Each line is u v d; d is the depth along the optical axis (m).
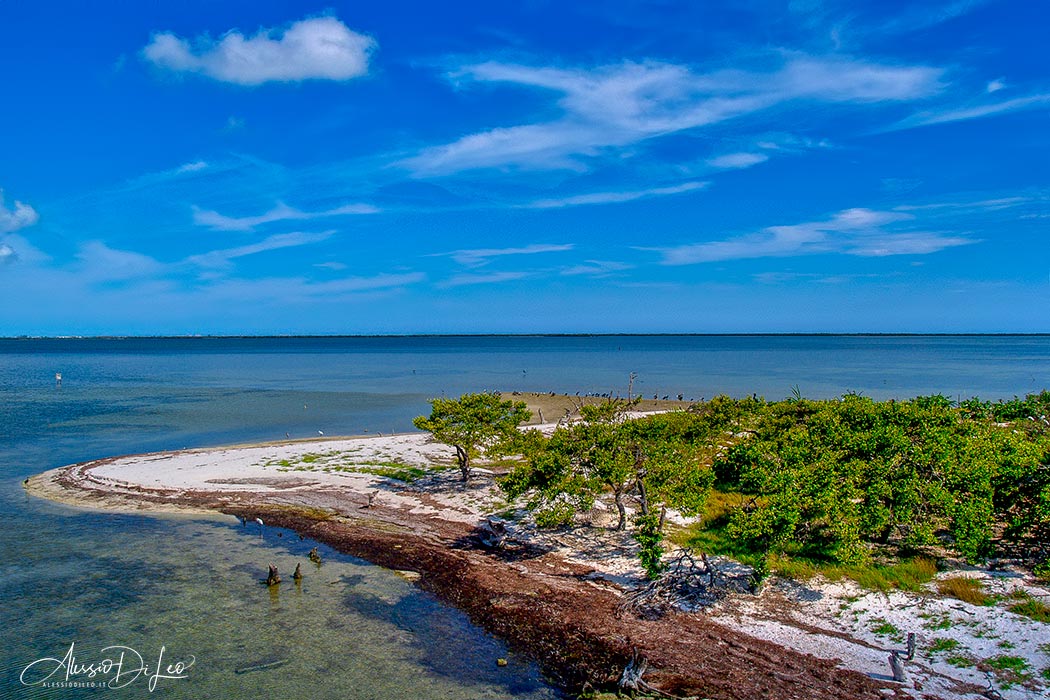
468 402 39.31
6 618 22.53
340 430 62.56
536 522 31.47
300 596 24.45
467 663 19.81
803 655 19.52
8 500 37.38
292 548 29.62
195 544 30.19
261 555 28.78
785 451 27.67
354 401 85.19
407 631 21.78
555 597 23.97
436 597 24.42
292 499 36.97
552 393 85.94
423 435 56.94
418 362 177.12
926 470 25.72
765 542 23.64
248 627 21.98
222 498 37.31
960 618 20.53
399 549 29.25
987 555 23.98
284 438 57.75
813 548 25.86
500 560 27.69
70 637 21.23
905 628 20.44
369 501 35.88
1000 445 27.27
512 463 44.06
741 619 21.75
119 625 22.06
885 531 26.47
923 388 95.00
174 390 99.50
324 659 19.94
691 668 19.11
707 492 28.20
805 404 45.53
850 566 24.44
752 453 27.78
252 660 19.86
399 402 84.06
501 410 39.53
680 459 28.97
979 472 24.55
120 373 138.00
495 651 20.55
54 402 83.50
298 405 81.00
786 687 17.97
